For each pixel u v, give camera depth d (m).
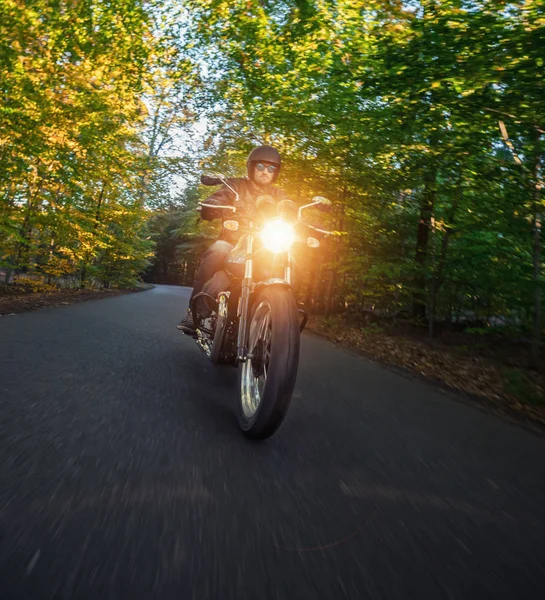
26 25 10.04
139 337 6.73
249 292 3.50
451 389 5.89
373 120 8.23
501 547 1.99
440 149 7.66
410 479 2.66
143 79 12.15
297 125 10.04
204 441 2.88
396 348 9.16
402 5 6.65
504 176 7.65
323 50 8.89
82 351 5.33
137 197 19.52
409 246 12.05
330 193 11.57
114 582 1.51
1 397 3.39
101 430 2.89
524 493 2.66
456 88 6.66
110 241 21.30
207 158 14.89
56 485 2.13
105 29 11.16
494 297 9.55
